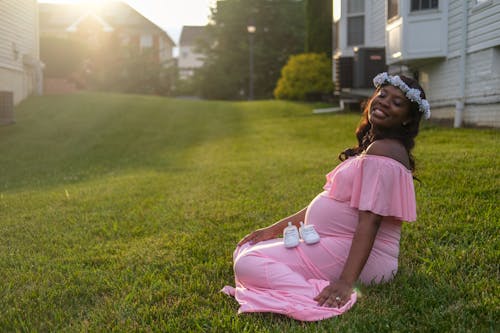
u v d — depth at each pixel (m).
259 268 2.92
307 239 2.96
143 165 10.80
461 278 3.24
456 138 10.26
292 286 2.83
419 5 13.84
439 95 14.40
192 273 3.66
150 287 3.40
